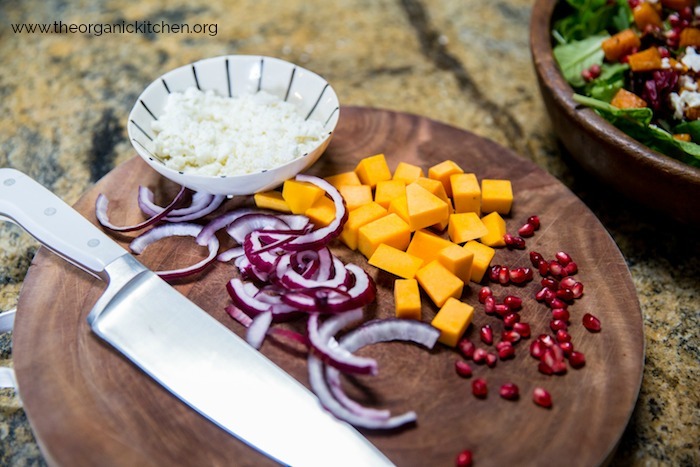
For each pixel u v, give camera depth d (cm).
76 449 85
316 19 188
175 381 90
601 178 122
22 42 177
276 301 103
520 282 108
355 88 165
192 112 122
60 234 106
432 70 171
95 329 95
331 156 130
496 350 98
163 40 180
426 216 110
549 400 90
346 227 112
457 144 132
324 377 93
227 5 193
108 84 166
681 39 134
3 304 117
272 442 85
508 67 172
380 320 100
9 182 112
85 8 191
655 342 112
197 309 99
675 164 106
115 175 125
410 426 88
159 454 84
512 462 85
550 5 139
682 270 124
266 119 121
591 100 119
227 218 117
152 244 113
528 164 128
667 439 98
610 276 108
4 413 102
